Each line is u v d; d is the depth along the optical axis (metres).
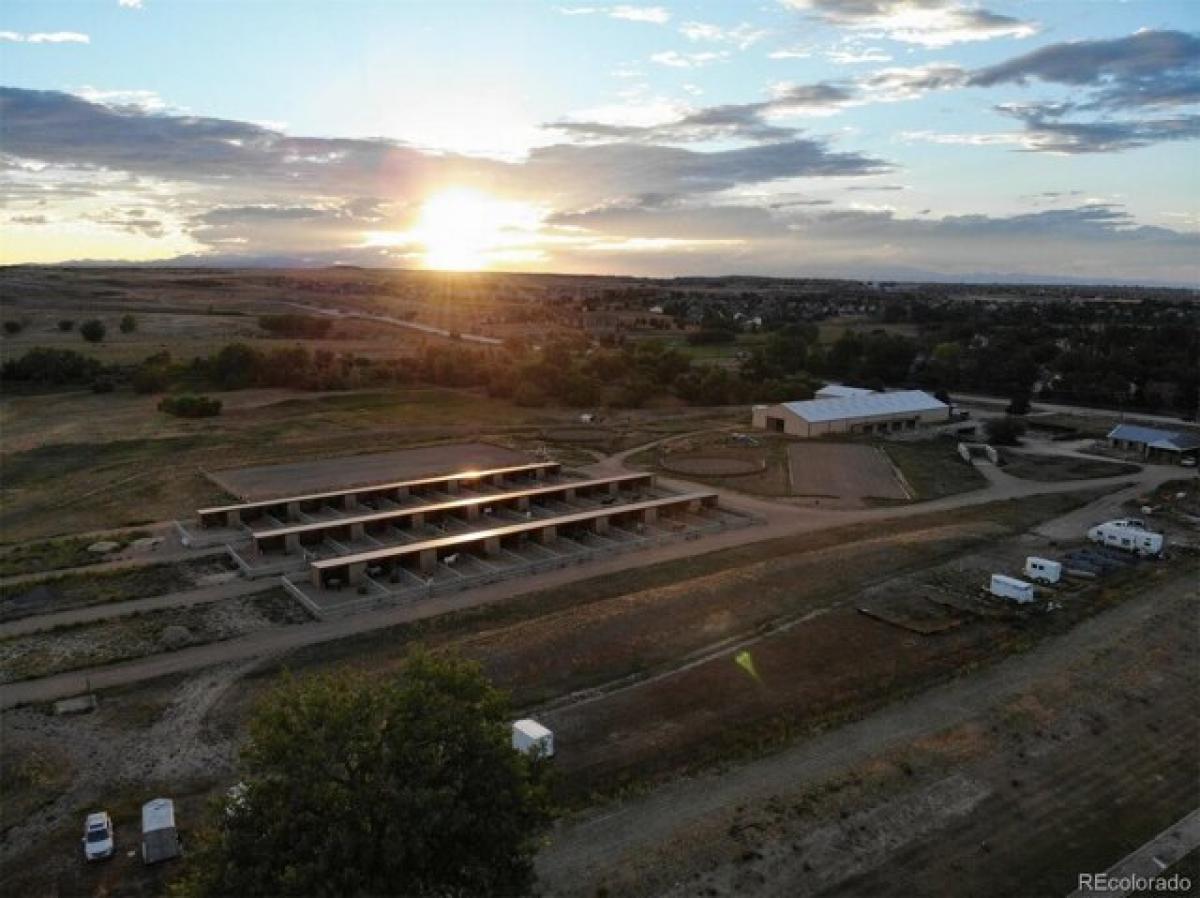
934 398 140.00
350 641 54.06
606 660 50.41
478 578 64.44
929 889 32.16
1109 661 50.28
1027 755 41.00
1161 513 84.12
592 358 165.12
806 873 32.84
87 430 115.50
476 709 29.44
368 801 26.09
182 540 73.62
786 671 49.03
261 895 24.81
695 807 36.44
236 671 50.00
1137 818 36.62
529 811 28.72
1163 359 168.12
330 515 83.00
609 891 31.55
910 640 53.16
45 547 71.81
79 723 44.12
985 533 76.19
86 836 33.69
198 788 38.34
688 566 68.56
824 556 68.88
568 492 88.81
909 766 39.53
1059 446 119.00
